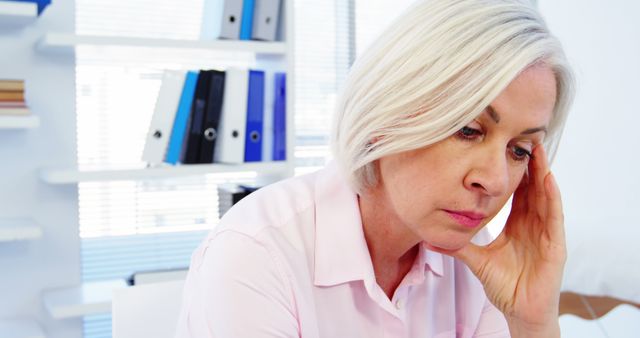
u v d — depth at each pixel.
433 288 0.99
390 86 0.71
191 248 2.56
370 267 0.86
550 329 0.91
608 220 2.27
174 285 1.03
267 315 0.79
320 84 3.10
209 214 2.60
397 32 0.71
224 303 0.78
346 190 0.89
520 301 0.91
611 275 1.99
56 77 2.14
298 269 0.85
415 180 0.71
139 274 2.07
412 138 0.69
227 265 0.80
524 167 0.73
